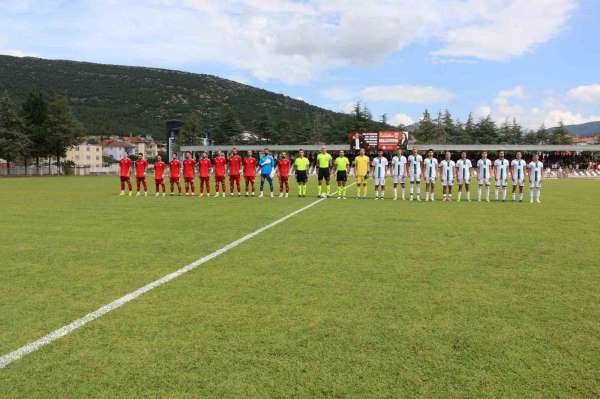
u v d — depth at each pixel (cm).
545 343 436
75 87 19512
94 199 2056
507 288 619
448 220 1326
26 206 1723
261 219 1333
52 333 460
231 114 9512
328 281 652
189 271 711
